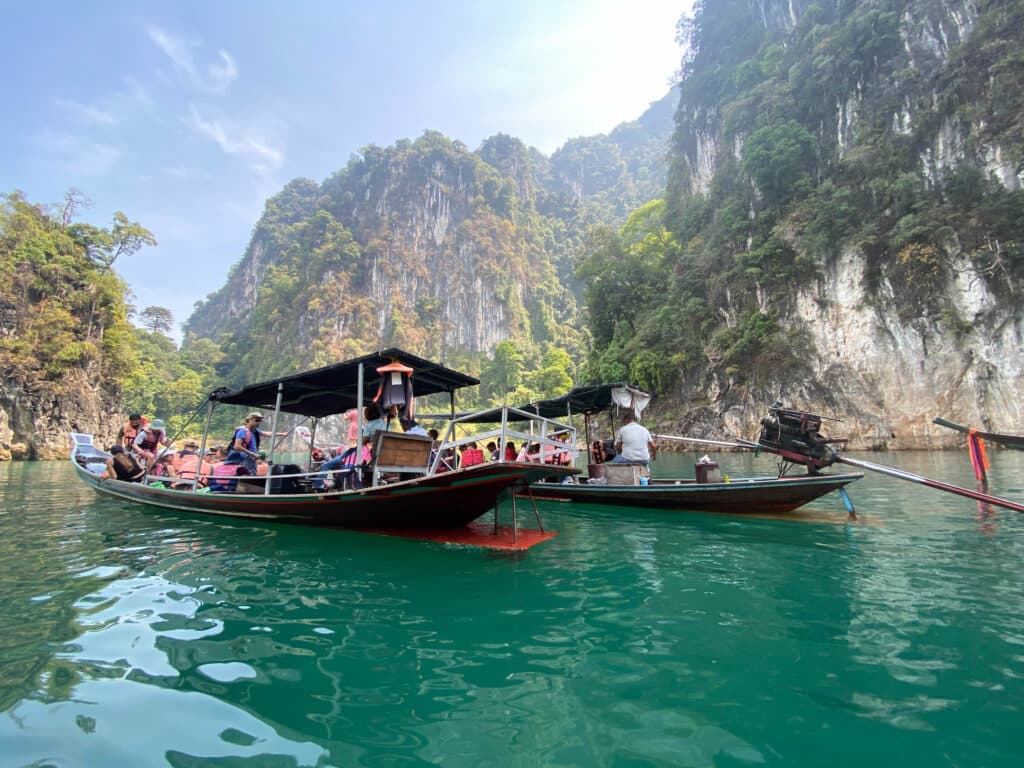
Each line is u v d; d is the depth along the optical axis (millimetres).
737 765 1852
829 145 34156
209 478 7715
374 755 1955
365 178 120812
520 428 15977
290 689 2482
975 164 26625
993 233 24734
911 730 2064
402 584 4180
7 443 32312
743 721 2156
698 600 3727
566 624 3295
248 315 126812
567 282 122062
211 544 5719
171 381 85062
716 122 49750
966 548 5121
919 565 4535
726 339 33188
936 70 29484
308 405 8898
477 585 4141
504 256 111875
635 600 3736
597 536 6074
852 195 30188
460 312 103938
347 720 2205
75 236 41344
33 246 37094
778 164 34406
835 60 34594
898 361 26891
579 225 133500
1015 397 23453
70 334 35969
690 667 2658
